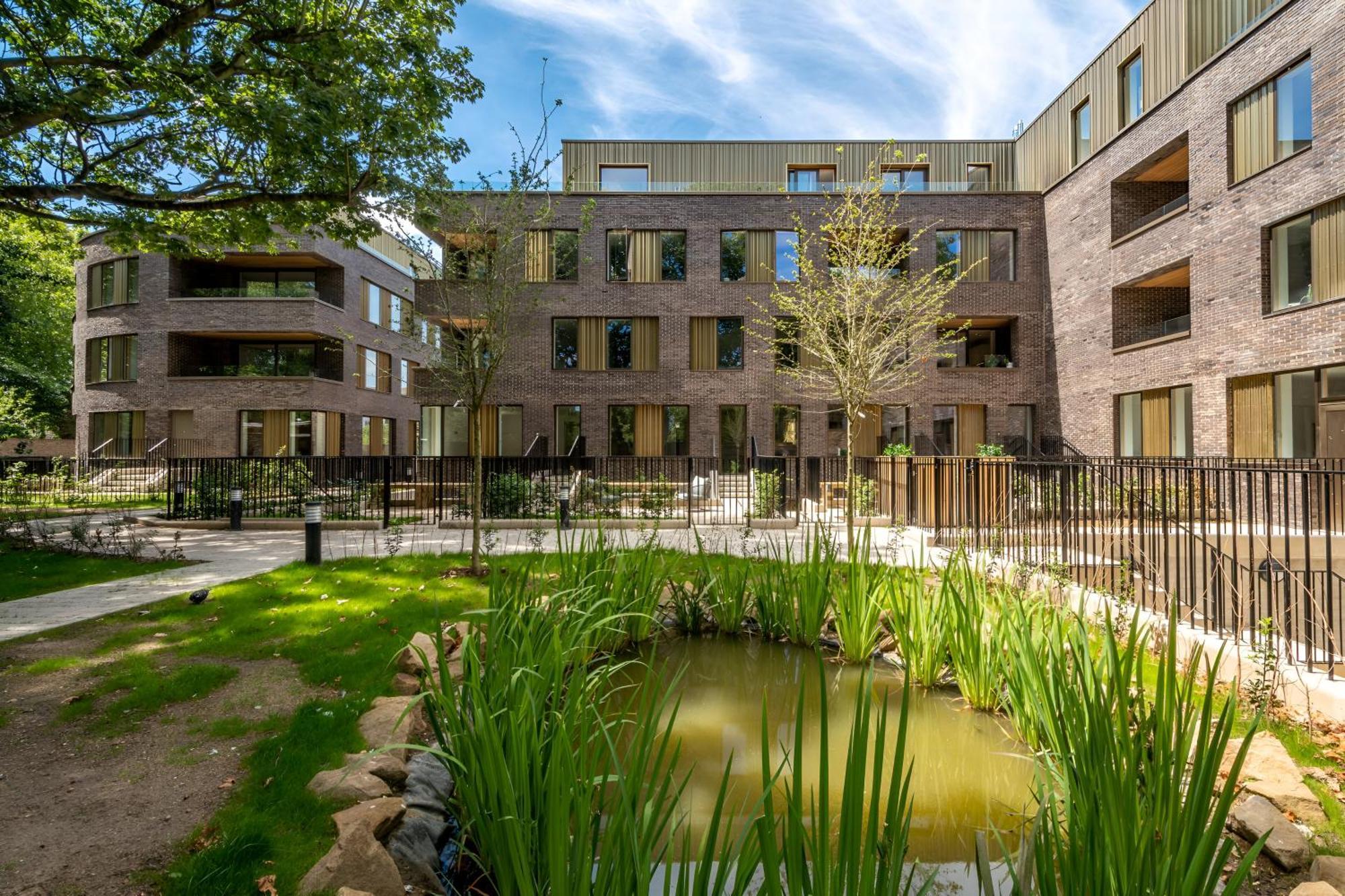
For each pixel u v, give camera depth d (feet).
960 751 12.89
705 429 73.46
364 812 8.80
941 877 9.11
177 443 78.95
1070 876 6.63
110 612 20.35
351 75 34.37
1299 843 8.69
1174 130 50.47
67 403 106.63
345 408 84.48
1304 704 12.67
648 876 6.43
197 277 84.12
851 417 38.52
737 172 77.82
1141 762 8.29
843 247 41.29
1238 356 44.50
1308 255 40.47
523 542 34.71
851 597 17.79
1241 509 42.68
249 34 32.50
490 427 73.87
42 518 45.75
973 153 76.43
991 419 70.54
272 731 11.94
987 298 70.59
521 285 27.84
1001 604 13.97
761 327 73.61
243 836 8.41
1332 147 38.45
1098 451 59.82
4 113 26.45
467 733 9.26
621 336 74.59
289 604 21.06
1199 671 14.80
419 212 33.58
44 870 7.88
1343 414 37.88
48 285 100.12
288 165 34.19
